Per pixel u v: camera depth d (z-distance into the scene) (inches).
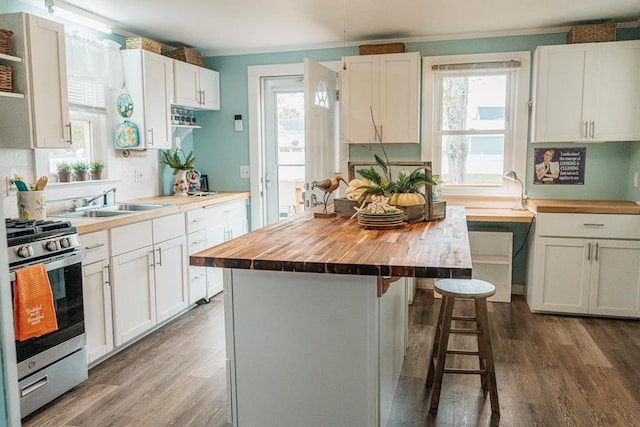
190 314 158.7
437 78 180.7
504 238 173.0
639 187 157.3
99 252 118.3
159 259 141.5
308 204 157.1
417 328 145.3
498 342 133.6
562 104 158.7
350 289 76.9
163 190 185.9
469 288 97.6
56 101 117.6
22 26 109.0
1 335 47.8
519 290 178.2
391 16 150.2
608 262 149.0
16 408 49.8
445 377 113.6
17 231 95.3
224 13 145.0
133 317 131.3
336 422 80.2
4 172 120.4
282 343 81.2
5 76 107.7
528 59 169.9
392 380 98.3
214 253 75.1
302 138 199.6
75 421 96.0
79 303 108.7
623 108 154.7
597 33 155.6
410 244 81.0
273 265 69.9
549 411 97.5
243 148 201.0
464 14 148.9
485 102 179.5
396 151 184.2
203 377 114.3
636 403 100.3
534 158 173.8
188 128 189.6
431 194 108.8
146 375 115.6
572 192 172.1
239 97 199.2
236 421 85.6
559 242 151.9
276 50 192.7
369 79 174.9
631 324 147.0
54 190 135.4
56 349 102.7
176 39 177.2
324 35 173.2
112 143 157.6
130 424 95.0
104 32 156.4
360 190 113.3
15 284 91.4
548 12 147.6
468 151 182.1
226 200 180.5
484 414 96.9
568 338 136.1
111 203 155.9
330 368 79.4
